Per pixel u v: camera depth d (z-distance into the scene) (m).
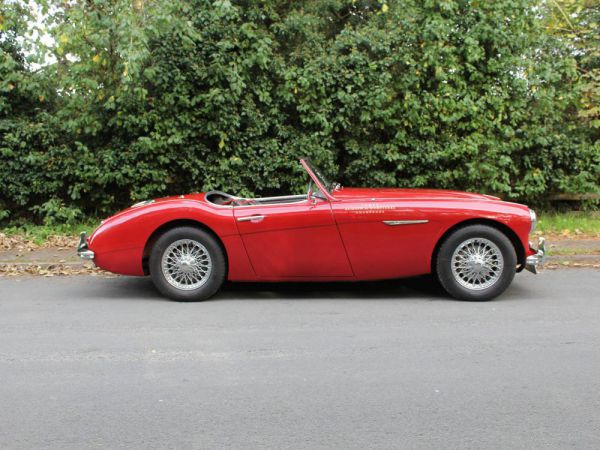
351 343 4.85
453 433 3.30
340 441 3.22
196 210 6.17
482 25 10.17
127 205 10.88
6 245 9.30
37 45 9.70
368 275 6.27
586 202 11.84
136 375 4.18
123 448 3.16
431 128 10.39
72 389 3.94
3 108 9.92
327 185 6.53
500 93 10.52
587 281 7.24
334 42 10.54
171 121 9.81
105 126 10.07
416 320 5.52
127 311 5.92
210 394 3.85
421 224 6.13
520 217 6.17
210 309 6.00
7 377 4.15
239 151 10.11
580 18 11.56
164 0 9.22
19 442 3.23
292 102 10.28
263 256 6.20
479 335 5.05
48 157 9.96
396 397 3.78
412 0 10.27
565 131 11.44
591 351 4.62
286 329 5.26
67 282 7.35
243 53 9.89
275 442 3.21
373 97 9.88
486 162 10.62
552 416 3.51
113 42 9.34
